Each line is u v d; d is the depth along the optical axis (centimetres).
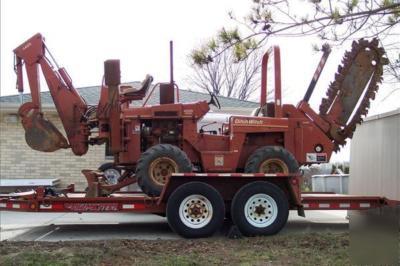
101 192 1049
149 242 868
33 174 1777
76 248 789
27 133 1093
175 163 1005
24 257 720
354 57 1123
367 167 1308
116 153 1064
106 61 1037
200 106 1078
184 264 687
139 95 1070
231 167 1070
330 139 1132
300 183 1003
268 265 688
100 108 1047
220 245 844
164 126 1079
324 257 720
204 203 962
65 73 1109
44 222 1209
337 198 1056
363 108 1127
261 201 970
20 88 1103
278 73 1111
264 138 1108
